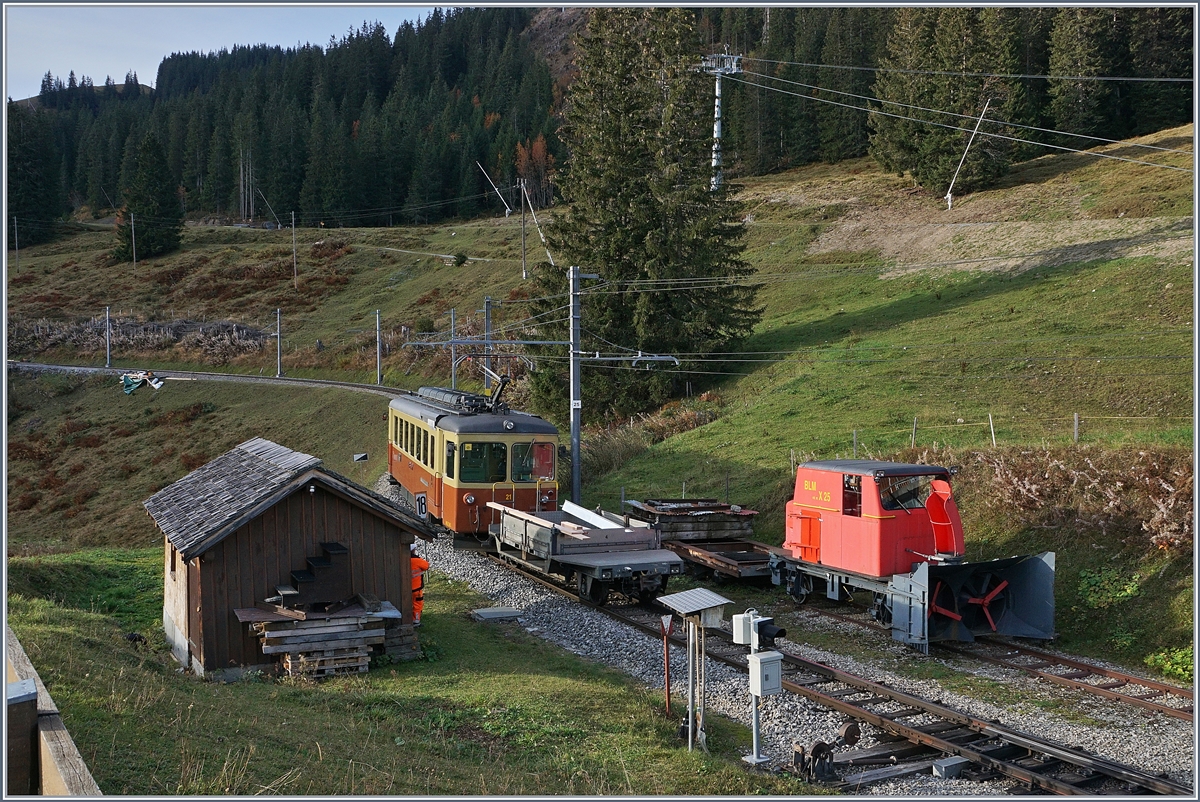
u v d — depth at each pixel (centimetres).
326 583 1335
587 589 1697
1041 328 3497
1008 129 7056
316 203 13362
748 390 3831
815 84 11362
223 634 1297
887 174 8219
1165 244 4162
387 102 16800
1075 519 1689
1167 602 1433
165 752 809
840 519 1627
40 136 12706
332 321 8662
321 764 850
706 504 2156
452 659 1377
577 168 4472
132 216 11394
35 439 6562
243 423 6131
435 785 836
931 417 2722
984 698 1213
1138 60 8175
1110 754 1009
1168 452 1703
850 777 952
